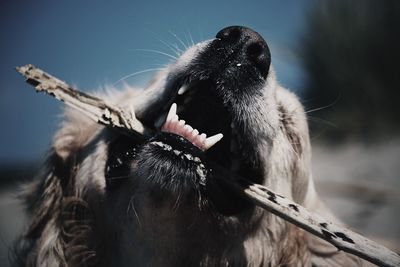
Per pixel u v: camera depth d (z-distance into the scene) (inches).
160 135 20.8
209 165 22.0
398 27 87.1
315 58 89.0
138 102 23.6
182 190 20.6
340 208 50.2
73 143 24.8
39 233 25.2
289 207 21.1
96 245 23.8
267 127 22.6
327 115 85.5
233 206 22.6
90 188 23.3
